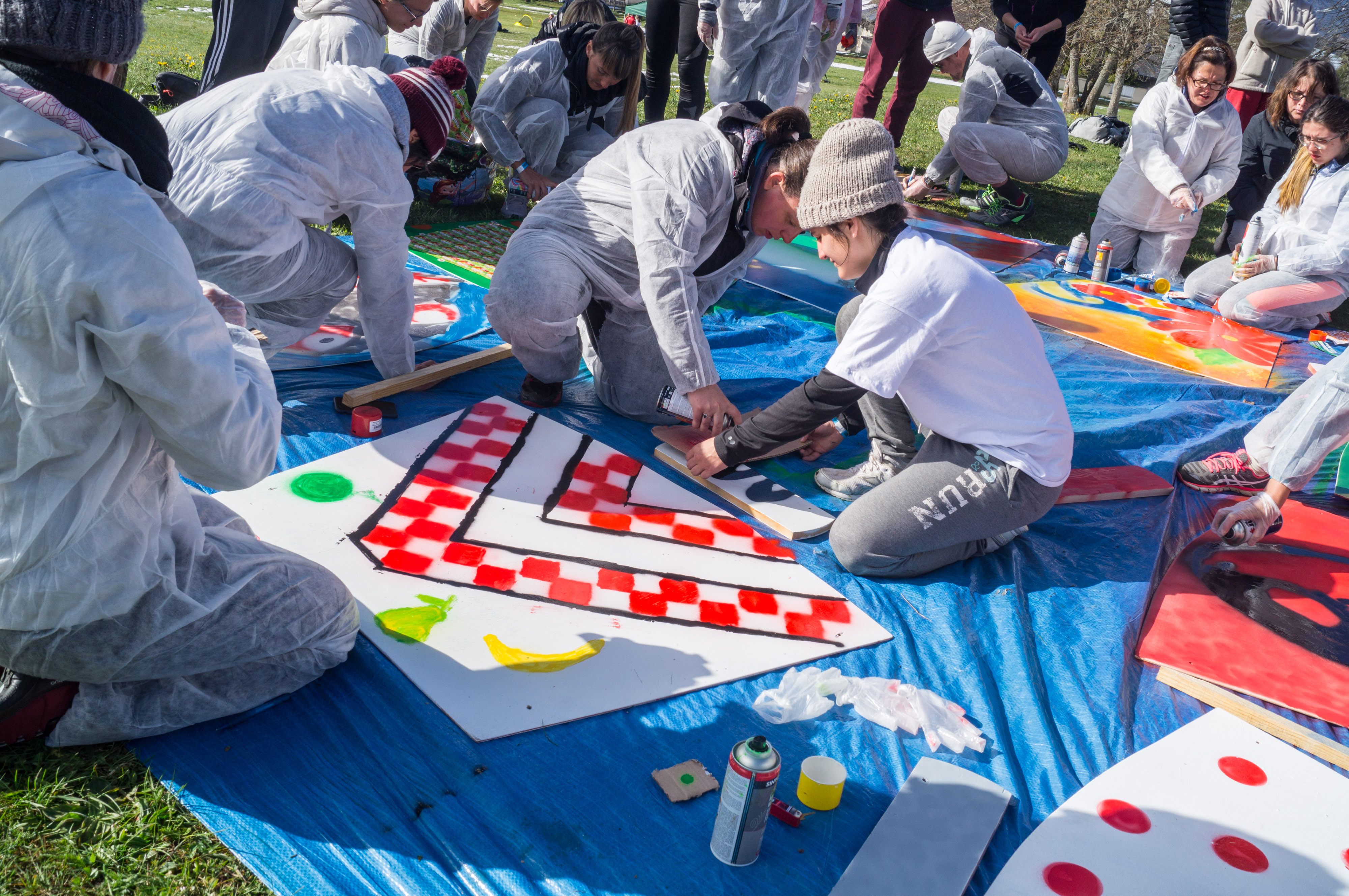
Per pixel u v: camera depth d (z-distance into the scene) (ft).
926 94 63.46
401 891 6.09
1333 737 8.58
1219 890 6.79
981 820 7.09
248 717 7.21
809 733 7.83
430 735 7.25
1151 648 9.43
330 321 13.88
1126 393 15.48
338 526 9.41
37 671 6.18
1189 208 20.58
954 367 9.14
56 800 6.34
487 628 8.39
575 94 19.89
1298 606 10.31
